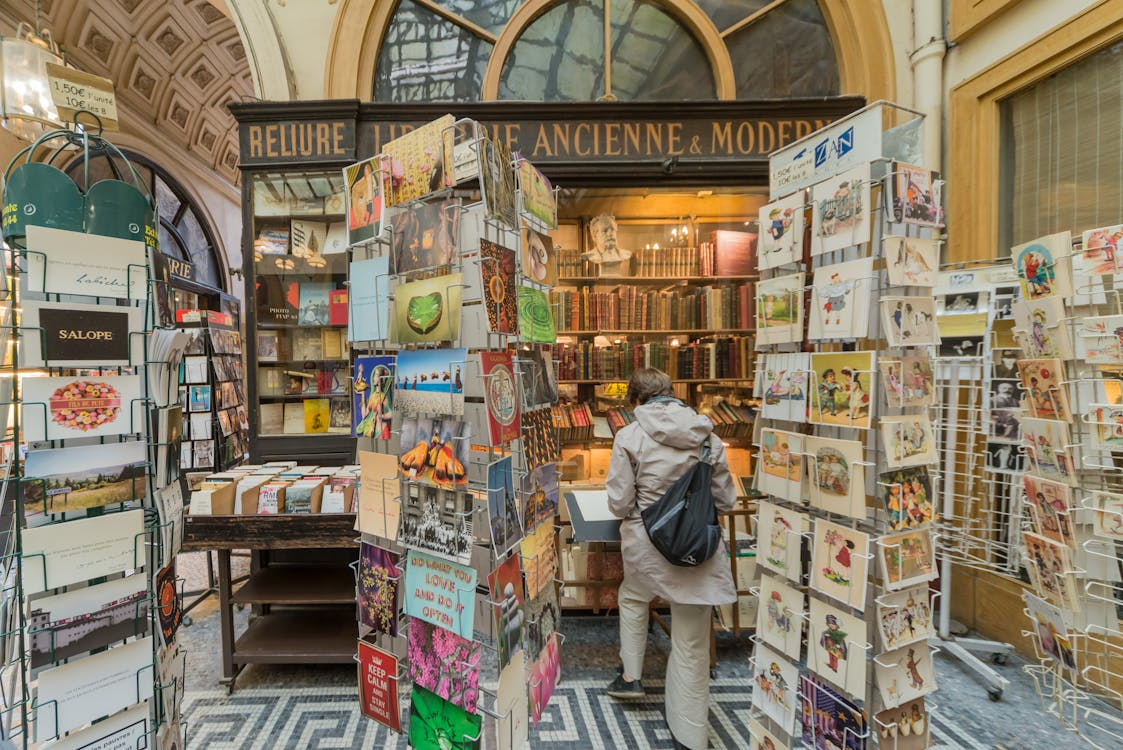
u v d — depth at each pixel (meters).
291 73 2.85
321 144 2.71
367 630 1.43
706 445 1.77
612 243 3.28
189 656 2.39
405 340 1.24
